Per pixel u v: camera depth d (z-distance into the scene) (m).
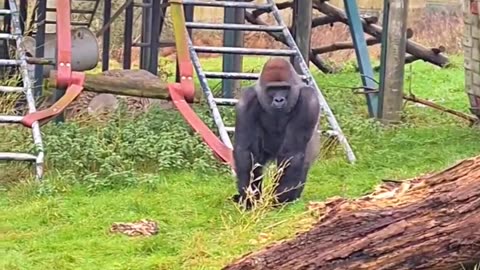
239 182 10.24
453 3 28.39
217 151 11.29
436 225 6.56
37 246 8.73
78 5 24.72
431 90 20.08
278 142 10.45
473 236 6.51
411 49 22.00
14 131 12.91
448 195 6.63
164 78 21.31
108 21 19.83
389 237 6.55
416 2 28.25
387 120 15.61
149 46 17.86
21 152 12.00
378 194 6.91
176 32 13.35
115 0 25.22
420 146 13.66
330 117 13.24
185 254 8.20
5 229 9.38
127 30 19.27
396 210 6.65
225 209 9.99
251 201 9.50
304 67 13.69
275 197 9.62
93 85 12.11
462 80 21.38
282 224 8.31
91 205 10.16
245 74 13.38
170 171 11.79
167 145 12.25
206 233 9.02
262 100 10.18
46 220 9.66
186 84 12.39
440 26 28.31
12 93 14.46
